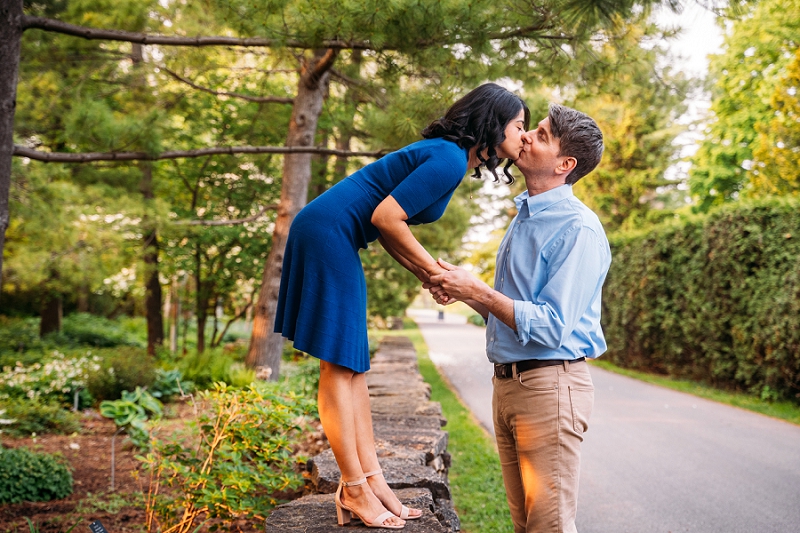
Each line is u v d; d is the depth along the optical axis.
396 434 3.94
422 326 33.56
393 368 8.13
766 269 9.20
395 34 4.48
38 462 4.53
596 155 2.25
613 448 6.21
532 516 2.16
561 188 2.27
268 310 9.16
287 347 14.30
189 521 3.20
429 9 4.26
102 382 8.12
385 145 6.08
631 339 14.01
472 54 4.77
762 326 9.18
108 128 5.27
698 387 10.91
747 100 17.91
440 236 12.00
